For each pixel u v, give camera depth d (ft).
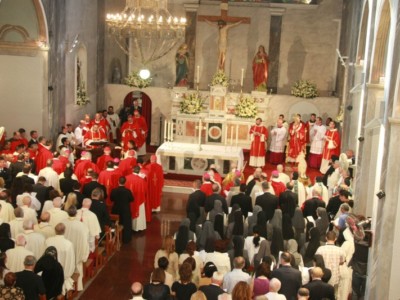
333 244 37.40
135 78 81.51
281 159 76.64
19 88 65.67
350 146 65.92
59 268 34.17
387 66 40.75
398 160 38.60
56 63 67.00
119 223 50.57
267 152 80.43
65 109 70.90
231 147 66.85
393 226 39.01
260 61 78.69
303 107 79.87
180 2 84.23
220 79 76.84
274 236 39.11
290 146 76.23
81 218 41.06
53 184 50.90
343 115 69.00
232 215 44.11
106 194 49.85
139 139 74.28
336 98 79.41
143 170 54.95
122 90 82.74
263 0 84.07
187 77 80.94
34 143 59.62
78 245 39.63
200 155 64.39
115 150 70.44
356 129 64.95
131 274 45.11
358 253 41.91
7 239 35.45
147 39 86.74
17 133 59.82
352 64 65.57
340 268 37.47
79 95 75.15
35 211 42.06
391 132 38.65
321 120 75.36
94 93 81.25
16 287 29.01
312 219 46.01
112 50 85.76
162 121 81.97
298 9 84.12
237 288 27.43
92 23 78.59
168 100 81.56
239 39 85.56
